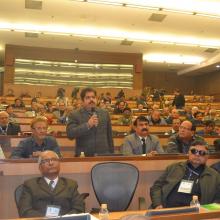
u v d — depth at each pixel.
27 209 2.49
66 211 2.62
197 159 2.97
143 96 14.56
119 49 16.58
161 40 14.75
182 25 12.61
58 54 16.70
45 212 2.45
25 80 16.33
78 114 3.73
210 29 13.03
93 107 3.77
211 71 20.67
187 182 2.98
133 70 17.36
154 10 11.11
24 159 3.29
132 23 12.52
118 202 2.93
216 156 3.78
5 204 3.26
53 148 3.64
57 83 16.80
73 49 16.73
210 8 10.78
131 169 3.04
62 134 5.95
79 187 3.40
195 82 23.05
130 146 4.11
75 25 12.88
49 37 14.59
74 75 17.03
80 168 3.41
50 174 2.66
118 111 9.80
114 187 2.96
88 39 14.80
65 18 12.10
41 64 16.58
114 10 11.23
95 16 11.84
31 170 3.29
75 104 9.26
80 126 3.56
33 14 11.76
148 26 12.84
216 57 17.34
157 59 18.58
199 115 9.42
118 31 13.56
